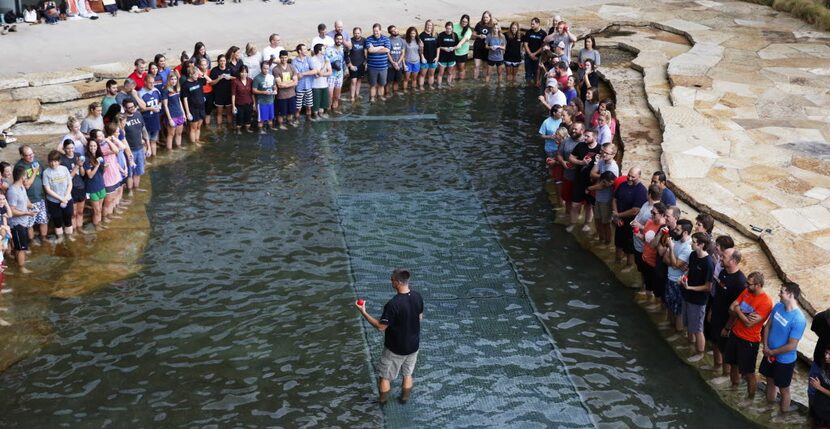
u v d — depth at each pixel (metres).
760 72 21.56
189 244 14.53
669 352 11.94
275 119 20.34
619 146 18.16
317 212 15.80
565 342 12.14
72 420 10.27
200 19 25.19
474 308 12.92
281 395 10.84
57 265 13.77
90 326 12.16
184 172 17.44
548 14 26.72
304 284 13.38
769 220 14.25
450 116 21.02
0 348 11.62
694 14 27.03
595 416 10.59
